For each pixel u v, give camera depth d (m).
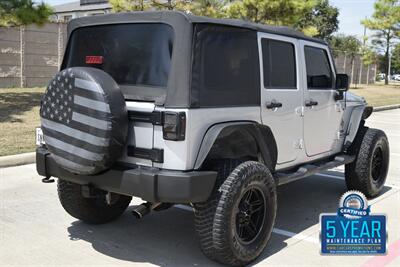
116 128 3.78
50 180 4.54
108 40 4.39
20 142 8.62
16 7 12.32
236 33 4.26
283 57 4.92
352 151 6.28
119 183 3.92
